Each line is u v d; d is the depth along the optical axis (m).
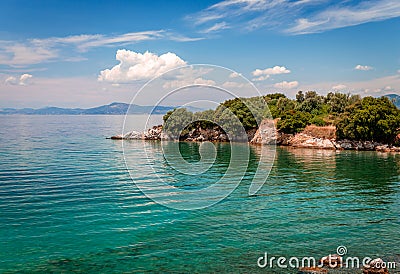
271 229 24.78
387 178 45.94
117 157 62.84
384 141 87.38
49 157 63.47
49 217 27.36
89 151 72.88
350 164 59.62
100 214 28.22
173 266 18.97
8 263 19.27
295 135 96.38
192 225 25.62
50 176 44.56
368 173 50.03
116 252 20.81
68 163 55.94
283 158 68.50
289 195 35.53
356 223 26.23
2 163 55.78
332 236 23.39
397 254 20.38
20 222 26.08
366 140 88.12
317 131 94.44
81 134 122.94
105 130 143.75
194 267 18.83
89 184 39.56
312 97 120.19
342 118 90.75
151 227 25.17
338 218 27.52
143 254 20.55
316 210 29.86
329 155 73.94
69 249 21.22
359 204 31.98
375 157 70.25
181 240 22.66
